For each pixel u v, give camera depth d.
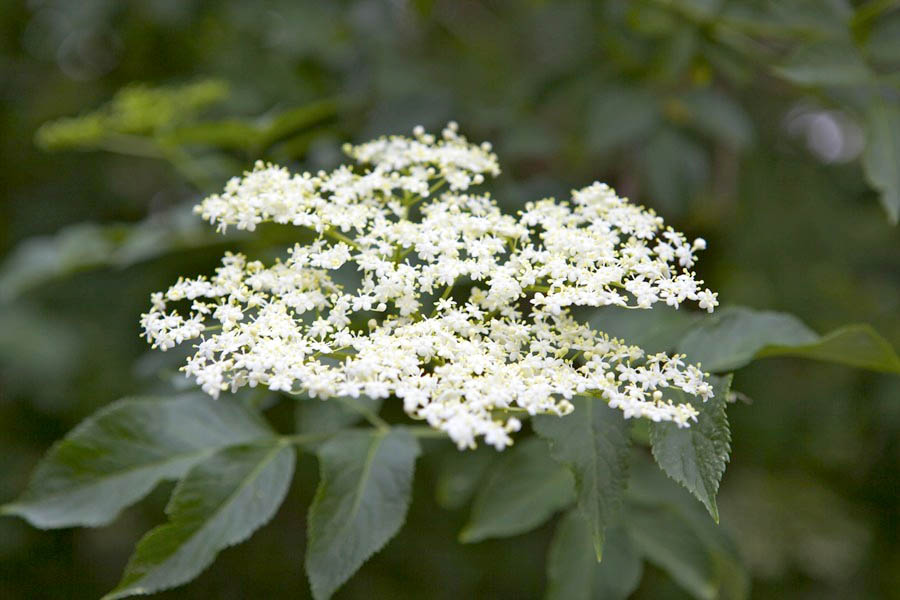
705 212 0.90
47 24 1.11
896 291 1.01
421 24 0.89
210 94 0.75
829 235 1.03
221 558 1.09
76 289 1.08
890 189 0.62
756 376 1.02
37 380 1.03
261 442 0.57
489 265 0.53
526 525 0.61
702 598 0.62
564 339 0.52
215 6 0.94
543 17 0.96
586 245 0.53
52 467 0.57
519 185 0.72
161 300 0.53
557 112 0.86
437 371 0.50
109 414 0.57
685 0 0.71
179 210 0.77
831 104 0.71
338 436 0.56
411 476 0.55
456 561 1.04
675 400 0.52
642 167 0.75
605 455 0.51
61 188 1.21
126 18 0.99
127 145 0.78
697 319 0.57
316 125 0.73
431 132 0.74
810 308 1.00
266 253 0.68
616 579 0.62
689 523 0.63
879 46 0.66
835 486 1.11
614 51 0.75
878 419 1.00
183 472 0.57
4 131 1.19
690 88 0.76
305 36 0.85
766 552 1.03
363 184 0.56
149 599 1.04
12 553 1.05
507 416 0.55
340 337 0.51
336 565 0.53
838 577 1.06
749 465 1.10
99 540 1.10
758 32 0.71
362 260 0.53
